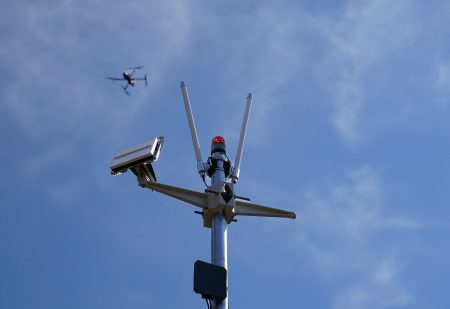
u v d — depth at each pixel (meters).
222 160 22.50
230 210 20.94
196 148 23.02
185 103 24.42
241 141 23.39
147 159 21.88
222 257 19.94
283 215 21.81
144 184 21.61
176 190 21.42
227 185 21.36
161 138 23.03
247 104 24.64
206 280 18.42
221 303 18.39
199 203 21.25
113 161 22.34
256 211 21.62
